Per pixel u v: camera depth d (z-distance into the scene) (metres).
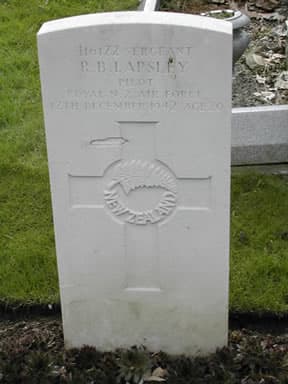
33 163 2.60
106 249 1.69
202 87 1.49
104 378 1.70
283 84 2.99
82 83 1.51
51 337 1.89
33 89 3.10
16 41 3.53
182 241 1.66
